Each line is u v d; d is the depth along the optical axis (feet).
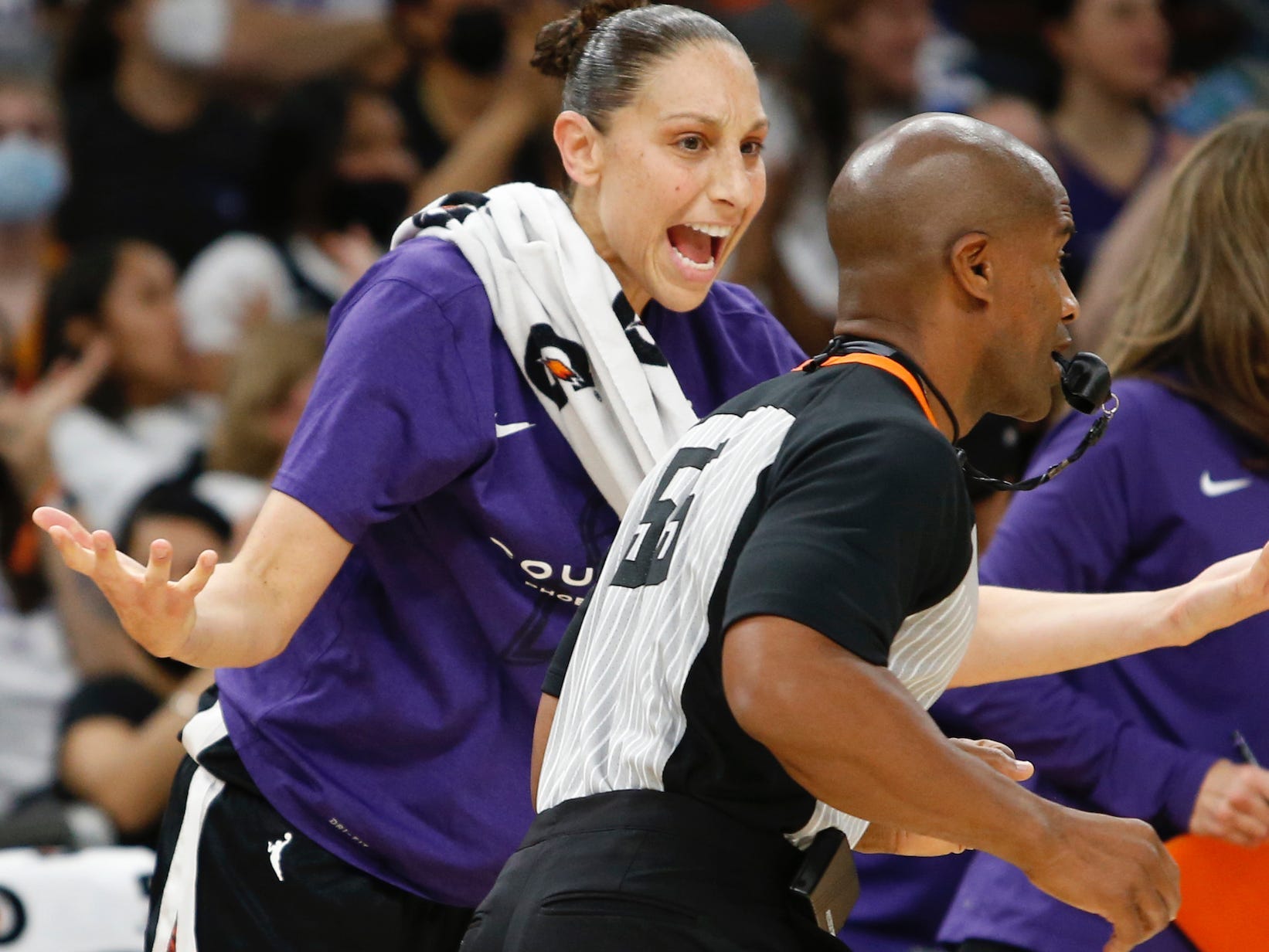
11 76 73.72
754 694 18.28
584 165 27.94
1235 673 30.83
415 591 27.91
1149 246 33.01
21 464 59.77
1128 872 19.33
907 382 20.66
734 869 19.81
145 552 47.67
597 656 21.54
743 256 64.49
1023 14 76.23
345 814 27.50
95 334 62.03
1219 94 77.61
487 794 27.73
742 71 27.37
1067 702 31.19
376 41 75.41
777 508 19.38
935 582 19.95
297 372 52.37
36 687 52.49
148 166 72.54
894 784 18.31
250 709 28.07
